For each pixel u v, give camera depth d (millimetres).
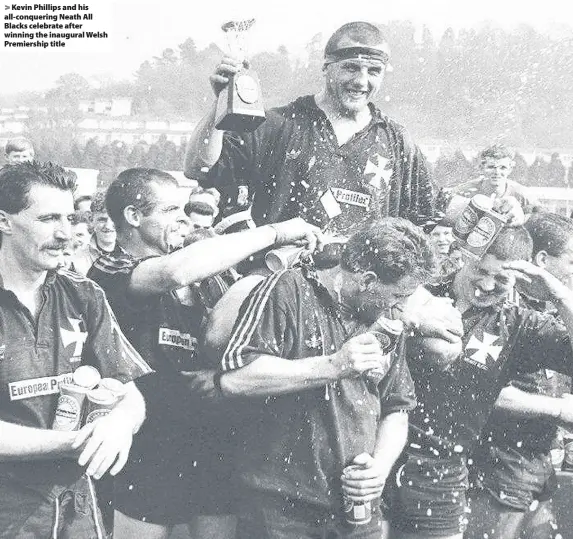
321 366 3564
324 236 4285
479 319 4164
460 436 4145
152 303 4215
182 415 4168
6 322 3668
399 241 3674
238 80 4211
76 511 3582
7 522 3537
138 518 4188
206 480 4184
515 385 4340
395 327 3641
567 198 7441
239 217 4559
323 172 4547
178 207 4379
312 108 4586
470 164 7367
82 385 3561
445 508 4129
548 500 4660
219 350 4191
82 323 3783
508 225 4137
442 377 4102
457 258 4723
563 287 4121
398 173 4668
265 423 3625
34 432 3516
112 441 3479
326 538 3639
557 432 4629
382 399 3811
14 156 5602
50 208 3717
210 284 4367
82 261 5051
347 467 3609
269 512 3604
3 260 3709
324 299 3719
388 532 4191
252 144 4527
